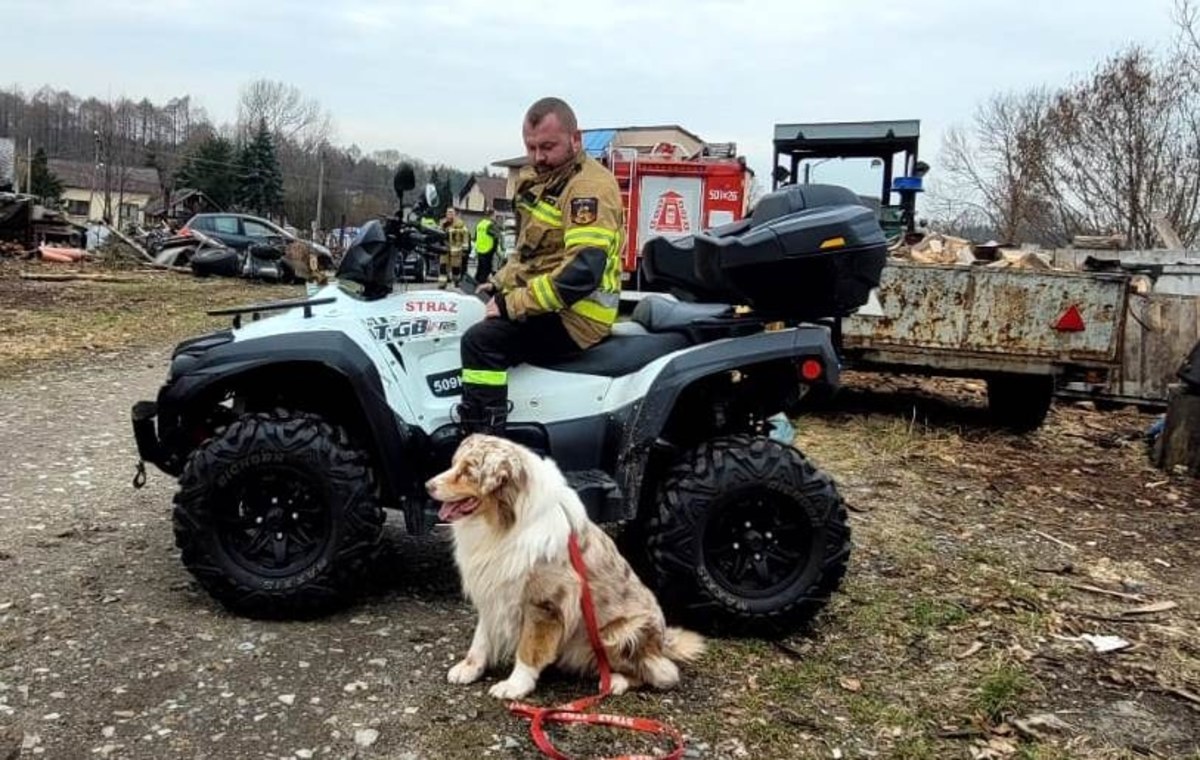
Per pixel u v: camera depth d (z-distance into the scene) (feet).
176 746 9.65
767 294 12.83
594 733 10.28
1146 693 12.21
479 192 229.86
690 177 44.11
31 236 80.07
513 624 10.94
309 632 12.35
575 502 11.26
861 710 11.23
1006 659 12.84
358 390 12.55
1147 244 62.75
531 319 12.89
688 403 13.85
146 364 33.01
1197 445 24.91
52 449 21.03
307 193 232.94
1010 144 79.87
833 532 12.78
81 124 279.28
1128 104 63.00
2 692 10.44
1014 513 20.48
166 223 135.23
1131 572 17.16
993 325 26.71
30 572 13.84
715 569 12.86
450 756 9.75
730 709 11.06
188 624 12.35
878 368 28.14
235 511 12.55
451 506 10.82
